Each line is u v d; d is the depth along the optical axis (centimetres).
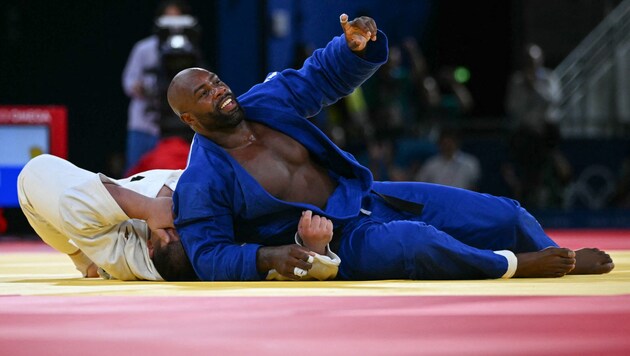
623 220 3319
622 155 3481
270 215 1071
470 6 3884
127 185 1114
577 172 3469
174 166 2248
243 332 620
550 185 3316
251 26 3375
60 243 1155
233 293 886
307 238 1012
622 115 3716
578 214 3300
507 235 1120
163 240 1061
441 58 3884
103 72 3691
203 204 1040
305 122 1091
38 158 1114
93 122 3703
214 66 3519
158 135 2491
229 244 1048
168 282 1060
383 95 3228
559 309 734
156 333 617
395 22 3778
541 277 1059
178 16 2484
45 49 3672
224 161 1059
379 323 659
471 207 1122
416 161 3188
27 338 601
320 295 855
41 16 3662
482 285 957
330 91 1124
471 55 3903
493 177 3372
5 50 3656
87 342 580
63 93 3688
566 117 3706
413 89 3338
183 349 548
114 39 3684
